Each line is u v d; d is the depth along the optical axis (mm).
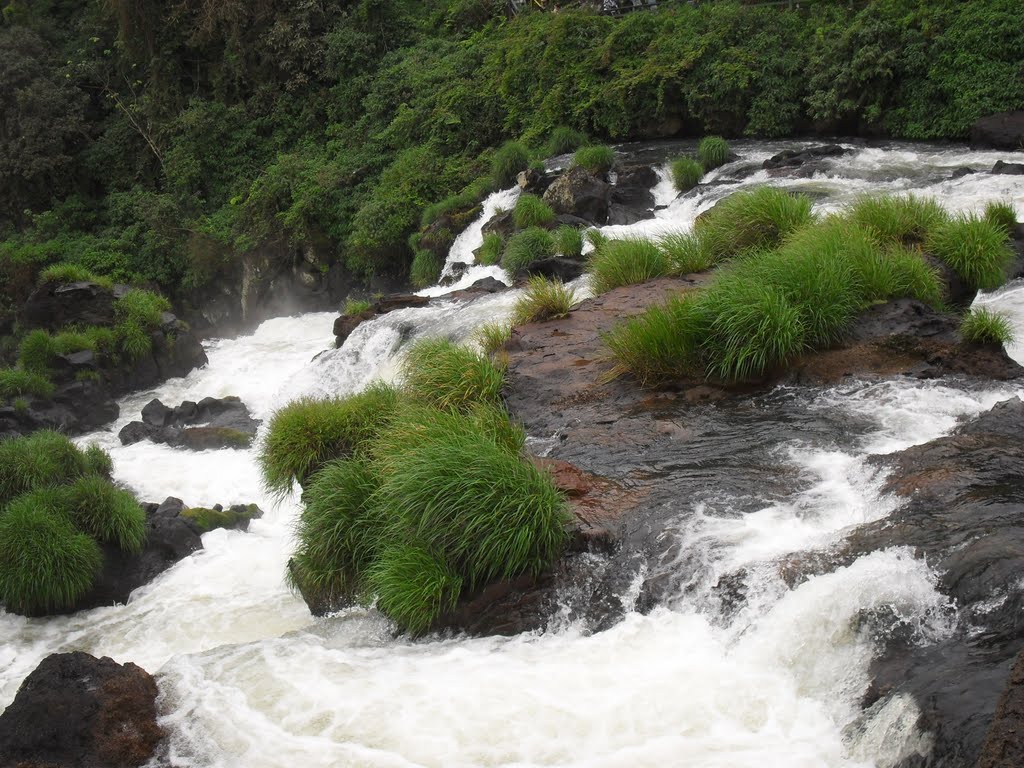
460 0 36219
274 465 10539
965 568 5793
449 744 5641
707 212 15492
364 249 27781
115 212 34562
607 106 29094
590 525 7562
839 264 10539
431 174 27984
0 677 9656
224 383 21125
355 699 6309
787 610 6113
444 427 8797
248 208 30734
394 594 7434
